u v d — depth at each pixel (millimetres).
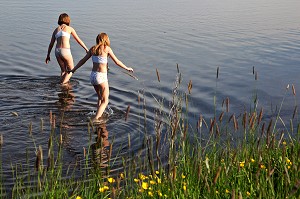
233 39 19531
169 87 12336
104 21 22625
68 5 27500
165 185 5391
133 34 19844
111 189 5508
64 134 8727
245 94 11945
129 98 11219
